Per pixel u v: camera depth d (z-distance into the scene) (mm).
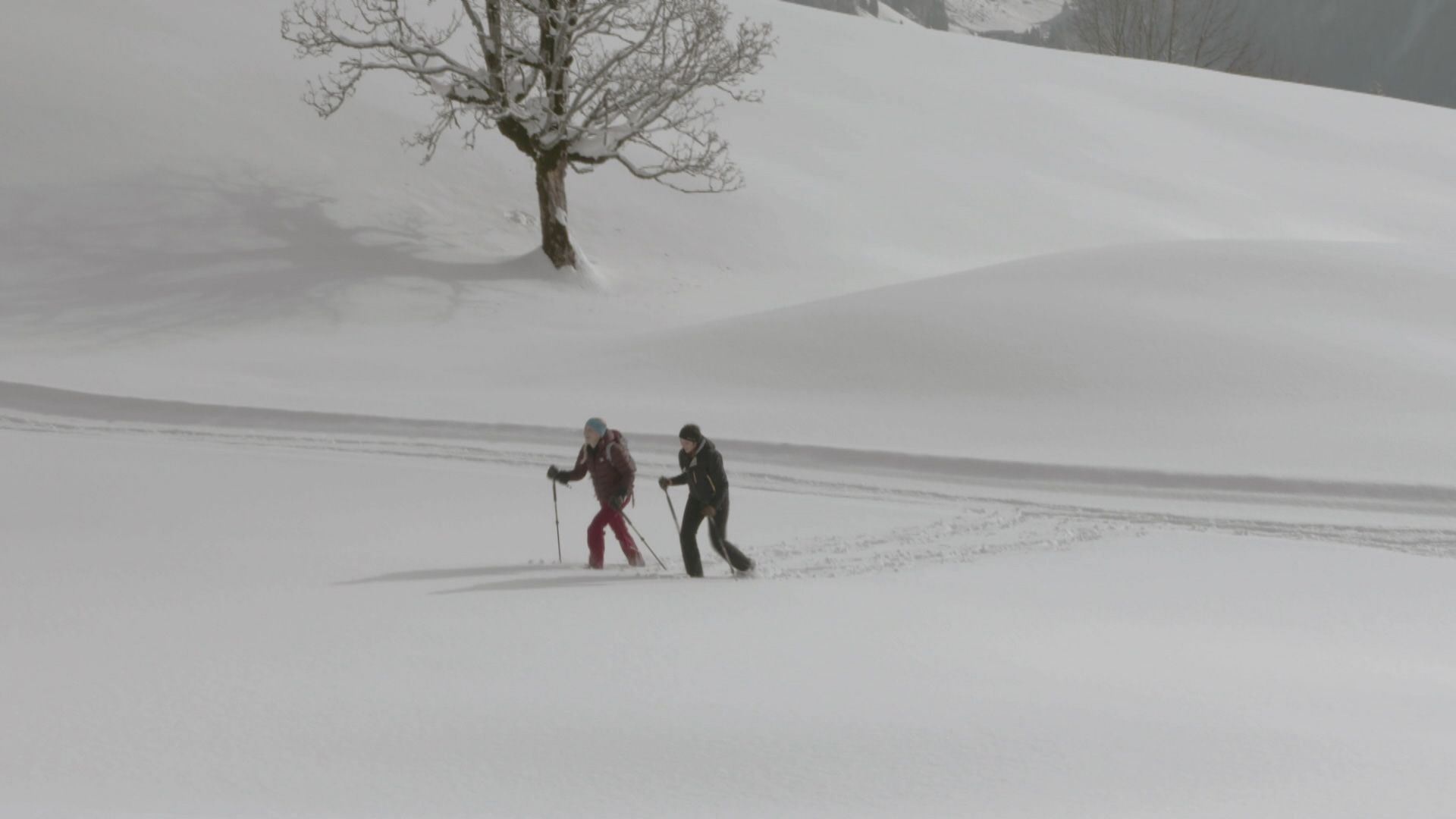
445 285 44688
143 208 46719
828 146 65625
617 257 50781
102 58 54250
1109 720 7801
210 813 5551
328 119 54500
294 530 17562
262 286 42781
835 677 9094
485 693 8438
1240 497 21406
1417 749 7164
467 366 33750
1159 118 80000
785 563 16312
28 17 55875
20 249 43500
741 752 6969
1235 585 15320
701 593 13273
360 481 22109
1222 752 7059
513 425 26234
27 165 47719
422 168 53344
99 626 11031
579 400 29125
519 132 46000
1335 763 6816
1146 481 22141
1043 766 6723
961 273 36812
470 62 61031
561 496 21141
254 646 10094
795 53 76688
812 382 29688
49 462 22797
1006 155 69875
